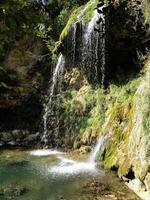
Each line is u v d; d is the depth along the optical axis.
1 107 13.52
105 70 12.09
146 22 8.53
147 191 6.85
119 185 7.75
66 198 7.10
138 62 11.11
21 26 2.48
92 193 7.30
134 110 8.52
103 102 11.23
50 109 12.91
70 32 13.14
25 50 14.47
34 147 12.11
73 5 14.41
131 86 10.49
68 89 13.03
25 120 13.51
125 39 10.93
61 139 11.98
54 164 9.65
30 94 13.77
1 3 2.33
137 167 7.30
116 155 8.84
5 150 11.63
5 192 7.52
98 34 12.00
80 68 12.90
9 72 14.07
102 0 3.07
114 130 9.52
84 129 11.29
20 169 9.23
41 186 7.88
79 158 10.23
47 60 14.20
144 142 7.11
